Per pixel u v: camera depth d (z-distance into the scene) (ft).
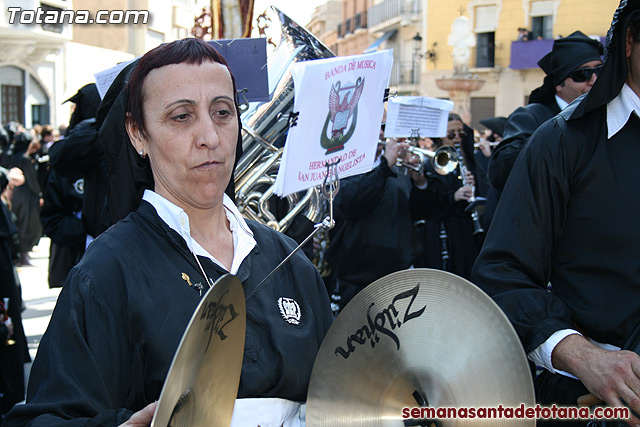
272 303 5.25
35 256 35.06
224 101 4.98
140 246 4.87
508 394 4.75
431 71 92.38
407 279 4.99
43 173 36.35
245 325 4.68
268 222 8.71
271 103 8.54
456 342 4.90
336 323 5.10
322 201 9.05
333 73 6.91
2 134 20.33
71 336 4.49
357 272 14.29
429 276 4.94
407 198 14.43
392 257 14.11
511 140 12.12
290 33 8.79
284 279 5.50
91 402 4.37
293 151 6.80
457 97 89.10
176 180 4.96
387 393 5.04
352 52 127.75
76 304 4.57
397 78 96.63
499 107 87.25
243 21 11.74
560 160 6.24
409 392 5.02
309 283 5.63
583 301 6.16
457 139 16.21
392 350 5.01
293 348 5.13
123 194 5.34
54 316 4.61
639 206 6.08
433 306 4.95
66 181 14.61
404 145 13.64
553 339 5.87
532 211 6.30
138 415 4.11
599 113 6.33
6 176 20.10
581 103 6.32
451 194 15.08
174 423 3.98
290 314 5.32
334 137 7.13
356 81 7.18
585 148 6.24
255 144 8.54
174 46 4.97
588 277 6.21
